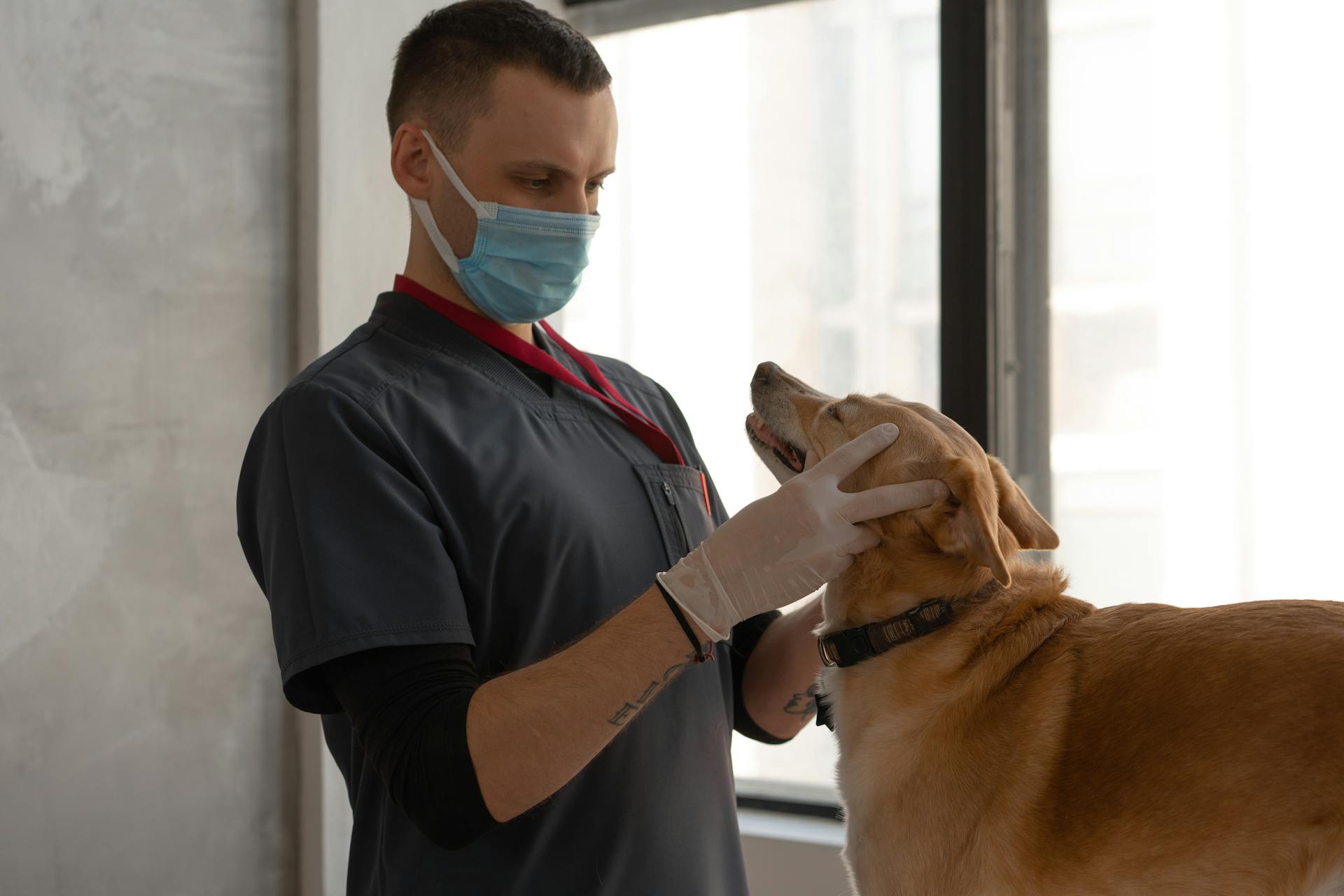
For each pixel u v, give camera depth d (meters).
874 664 1.23
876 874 1.17
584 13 2.76
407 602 1.01
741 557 1.01
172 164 2.01
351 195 2.30
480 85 1.18
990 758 1.12
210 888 2.08
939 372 2.33
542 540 1.13
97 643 1.89
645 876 1.15
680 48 2.70
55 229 1.82
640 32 2.74
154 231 1.98
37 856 1.79
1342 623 1.02
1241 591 2.18
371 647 0.99
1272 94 2.12
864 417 1.31
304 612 1.02
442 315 1.24
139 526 1.96
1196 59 2.18
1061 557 2.31
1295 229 2.12
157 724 1.99
